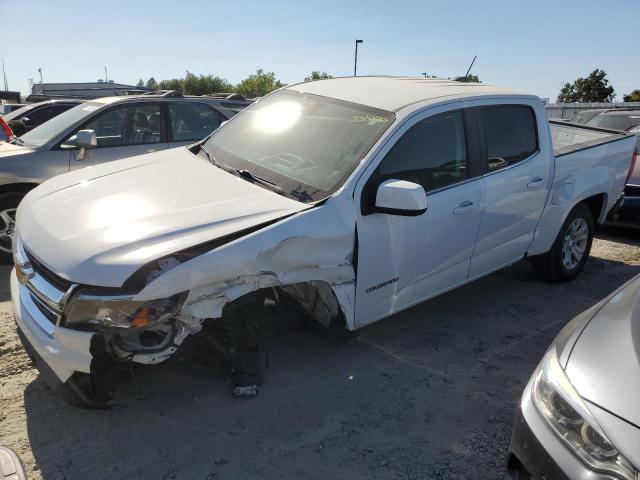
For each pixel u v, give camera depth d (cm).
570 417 215
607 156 555
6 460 255
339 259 328
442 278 406
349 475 280
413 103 388
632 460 189
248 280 290
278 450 295
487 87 458
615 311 257
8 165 561
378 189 329
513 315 473
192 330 277
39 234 298
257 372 337
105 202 322
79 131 575
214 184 349
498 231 439
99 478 271
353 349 400
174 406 327
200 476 275
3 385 342
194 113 718
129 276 257
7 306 459
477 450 303
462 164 404
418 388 357
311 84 468
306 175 354
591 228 557
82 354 263
